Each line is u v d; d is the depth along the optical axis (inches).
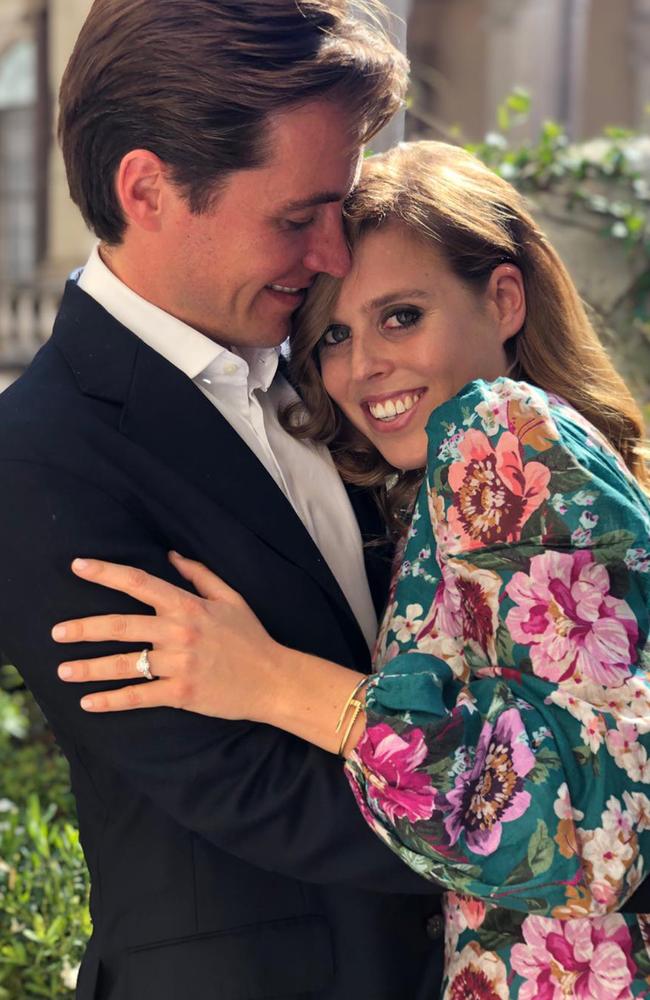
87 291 70.1
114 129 64.4
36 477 64.4
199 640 62.2
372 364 72.2
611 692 60.9
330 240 68.1
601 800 59.4
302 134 63.7
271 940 65.7
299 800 62.9
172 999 64.9
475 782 59.6
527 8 494.9
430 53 513.7
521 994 63.7
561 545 61.4
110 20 64.0
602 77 536.1
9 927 115.2
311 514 76.2
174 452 67.6
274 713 62.8
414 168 73.9
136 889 66.9
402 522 78.5
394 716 60.1
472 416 63.7
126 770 64.0
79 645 63.1
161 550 65.1
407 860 60.7
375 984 67.8
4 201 564.7
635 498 64.3
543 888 58.9
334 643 69.3
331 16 63.9
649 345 184.4
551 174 189.9
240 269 66.7
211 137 62.8
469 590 63.2
